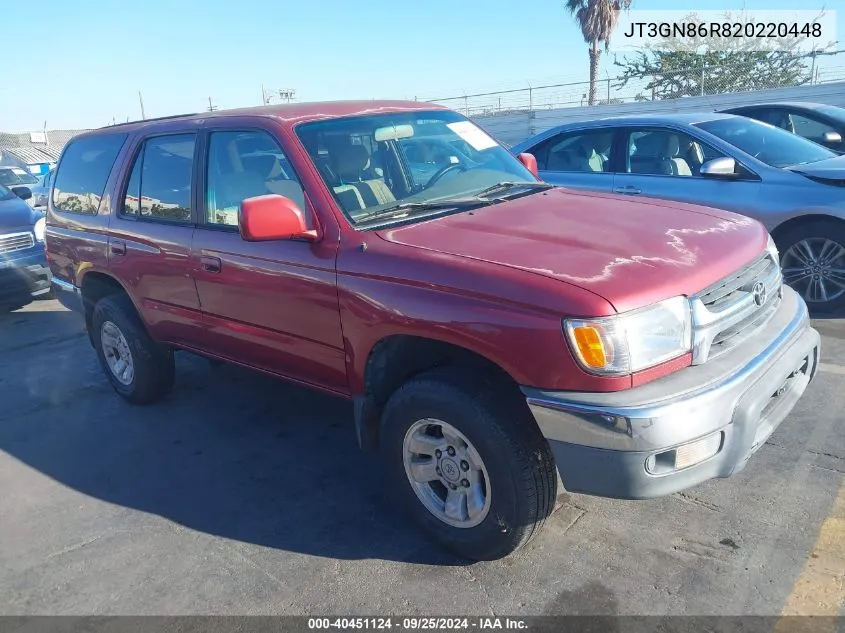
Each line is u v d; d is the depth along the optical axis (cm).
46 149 3425
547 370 255
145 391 495
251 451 427
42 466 428
